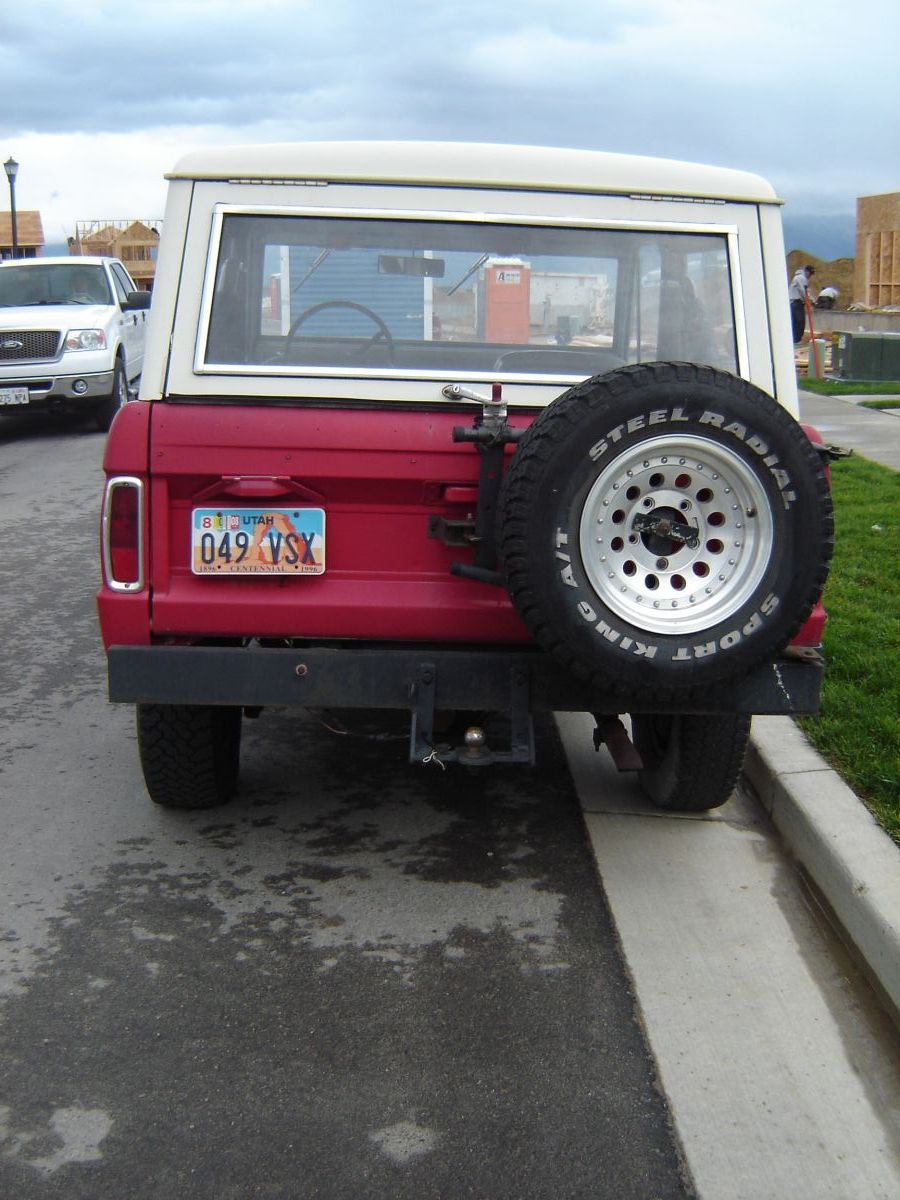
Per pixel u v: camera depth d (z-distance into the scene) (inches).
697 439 141.9
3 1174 114.7
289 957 152.0
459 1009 141.3
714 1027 138.7
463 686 157.9
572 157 167.8
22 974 147.8
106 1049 133.3
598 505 141.9
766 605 146.4
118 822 191.0
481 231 167.3
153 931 158.1
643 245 169.6
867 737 202.5
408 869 175.8
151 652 157.2
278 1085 127.6
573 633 143.3
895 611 274.4
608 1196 113.0
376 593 158.6
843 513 380.8
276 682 157.6
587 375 165.6
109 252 1086.4
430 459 154.6
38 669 268.8
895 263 1277.1
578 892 169.3
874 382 786.2
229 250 164.9
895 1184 115.3
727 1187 114.4
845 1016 141.8
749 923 161.8
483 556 153.9
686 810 195.6
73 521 423.5
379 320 167.8
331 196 165.3
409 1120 122.5
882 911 148.6
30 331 601.6
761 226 169.5
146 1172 115.1
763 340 170.2
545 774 211.2
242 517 156.6
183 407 155.0
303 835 186.7
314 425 154.0
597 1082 128.6
